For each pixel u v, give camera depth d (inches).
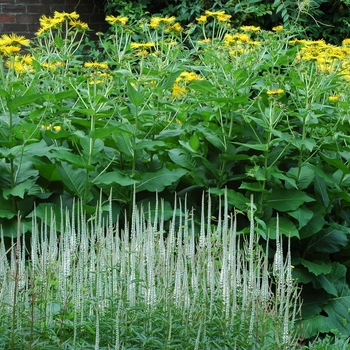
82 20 553.0
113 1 527.8
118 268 193.3
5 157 265.9
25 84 321.4
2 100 294.0
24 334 171.3
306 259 287.6
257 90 327.0
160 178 277.1
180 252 193.3
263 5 497.4
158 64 312.3
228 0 506.6
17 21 540.1
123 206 279.7
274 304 198.2
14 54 268.8
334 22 517.7
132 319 182.2
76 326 173.9
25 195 272.5
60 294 190.2
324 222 283.4
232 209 281.4
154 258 196.7
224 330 181.6
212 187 287.3
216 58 284.7
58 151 265.0
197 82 281.0
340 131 295.3
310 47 286.4
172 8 521.7
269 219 277.9
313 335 269.0
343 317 275.9
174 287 191.8
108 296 187.3
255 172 272.1
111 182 267.6
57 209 266.7
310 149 267.6
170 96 323.6
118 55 316.2
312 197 291.7
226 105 282.2
